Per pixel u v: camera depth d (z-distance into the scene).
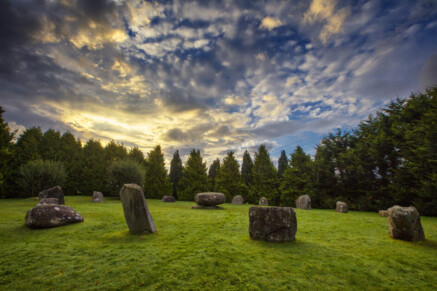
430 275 4.94
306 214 15.24
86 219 10.37
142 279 4.50
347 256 6.05
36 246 6.43
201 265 5.23
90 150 32.91
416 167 17.16
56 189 15.77
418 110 19.36
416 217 7.91
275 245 6.90
